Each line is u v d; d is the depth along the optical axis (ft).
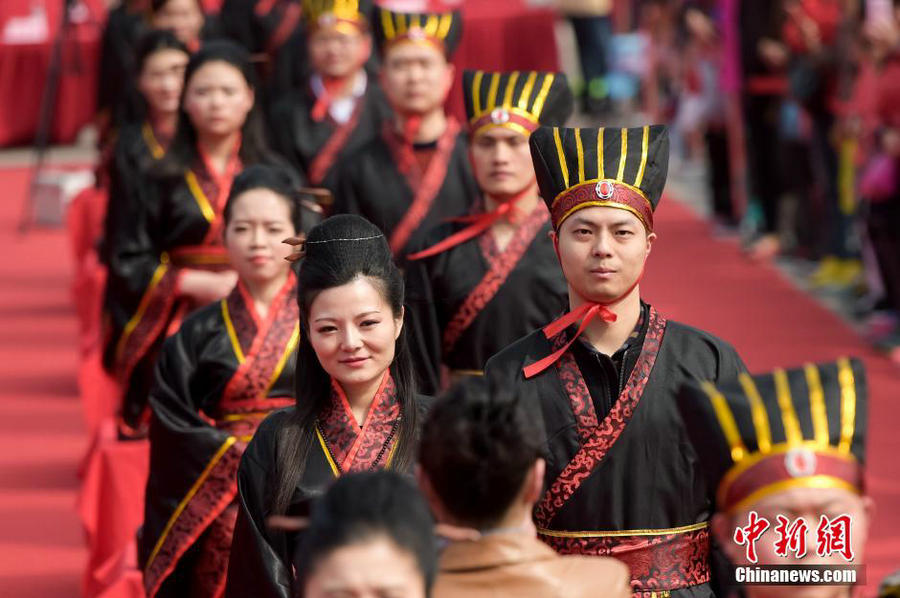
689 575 27.14
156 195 43.45
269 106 63.67
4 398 59.36
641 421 27.07
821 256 73.61
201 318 34.99
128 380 44.16
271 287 34.88
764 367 59.47
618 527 27.12
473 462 19.94
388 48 46.11
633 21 118.52
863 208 62.13
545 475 27.35
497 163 37.17
